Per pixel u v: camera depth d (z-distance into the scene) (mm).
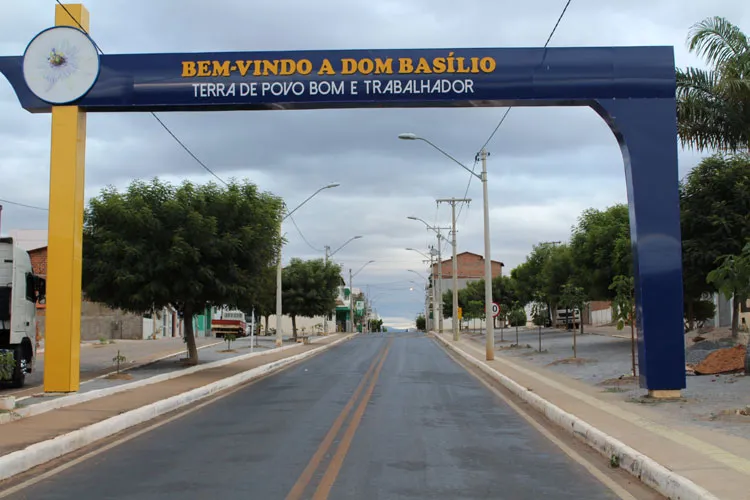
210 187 23859
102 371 22953
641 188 14414
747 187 23547
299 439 11125
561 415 12453
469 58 14953
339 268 55594
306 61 15141
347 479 8344
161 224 22453
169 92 15469
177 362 27047
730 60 18375
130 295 22875
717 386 15594
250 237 23547
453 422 12875
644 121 14602
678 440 9602
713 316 33750
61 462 9547
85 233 22828
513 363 26328
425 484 8094
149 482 8305
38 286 19719
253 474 8656
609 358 25422
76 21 16109
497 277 83562
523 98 14859
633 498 7453
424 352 37812
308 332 89188
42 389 17812
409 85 14992
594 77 14742
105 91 15727
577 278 38781
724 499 6562
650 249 14281
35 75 15883
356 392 18062
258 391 18672
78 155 16078
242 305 25266
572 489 7852
